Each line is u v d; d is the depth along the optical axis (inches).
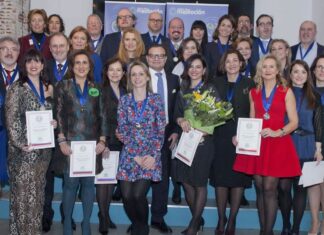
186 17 299.6
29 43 215.8
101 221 177.5
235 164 161.5
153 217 184.7
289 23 320.8
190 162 157.6
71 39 192.7
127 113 154.1
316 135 166.6
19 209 149.9
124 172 153.5
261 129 152.6
